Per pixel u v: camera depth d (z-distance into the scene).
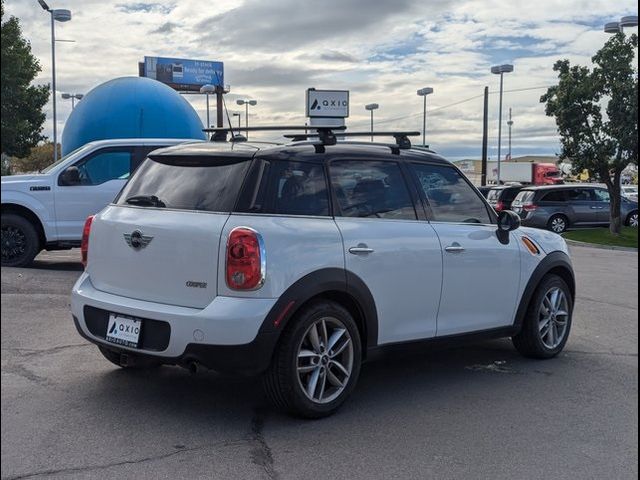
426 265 5.43
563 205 25.22
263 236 4.51
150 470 3.97
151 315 4.60
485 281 5.96
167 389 5.41
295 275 4.57
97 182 11.07
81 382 5.50
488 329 6.07
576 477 4.05
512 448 4.46
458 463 4.21
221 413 4.92
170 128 19.48
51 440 4.35
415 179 5.69
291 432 4.61
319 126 5.26
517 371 6.27
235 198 4.66
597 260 16.92
